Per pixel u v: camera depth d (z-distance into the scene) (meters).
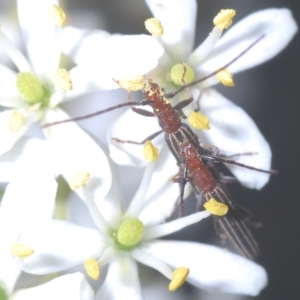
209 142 0.08
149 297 0.08
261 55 0.08
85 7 0.09
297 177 0.09
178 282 0.07
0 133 0.07
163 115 0.07
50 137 0.07
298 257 0.09
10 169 0.07
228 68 0.08
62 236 0.07
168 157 0.08
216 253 0.07
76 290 0.07
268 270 0.09
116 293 0.07
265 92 0.09
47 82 0.07
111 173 0.07
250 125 0.08
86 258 0.07
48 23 0.07
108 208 0.07
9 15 0.08
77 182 0.07
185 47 0.08
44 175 0.07
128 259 0.07
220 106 0.08
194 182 0.07
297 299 0.09
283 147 0.09
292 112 0.09
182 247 0.07
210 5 0.09
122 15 0.09
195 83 0.08
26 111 0.07
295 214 0.09
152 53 0.07
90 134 0.07
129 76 0.07
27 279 0.07
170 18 0.08
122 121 0.07
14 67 0.08
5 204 0.07
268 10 0.08
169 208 0.08
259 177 0.08
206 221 0.09
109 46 0.07
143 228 0.07
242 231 0.08
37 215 0.07
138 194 0.07
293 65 0.09
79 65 0.07
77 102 0.08
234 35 0.08
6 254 0.07
